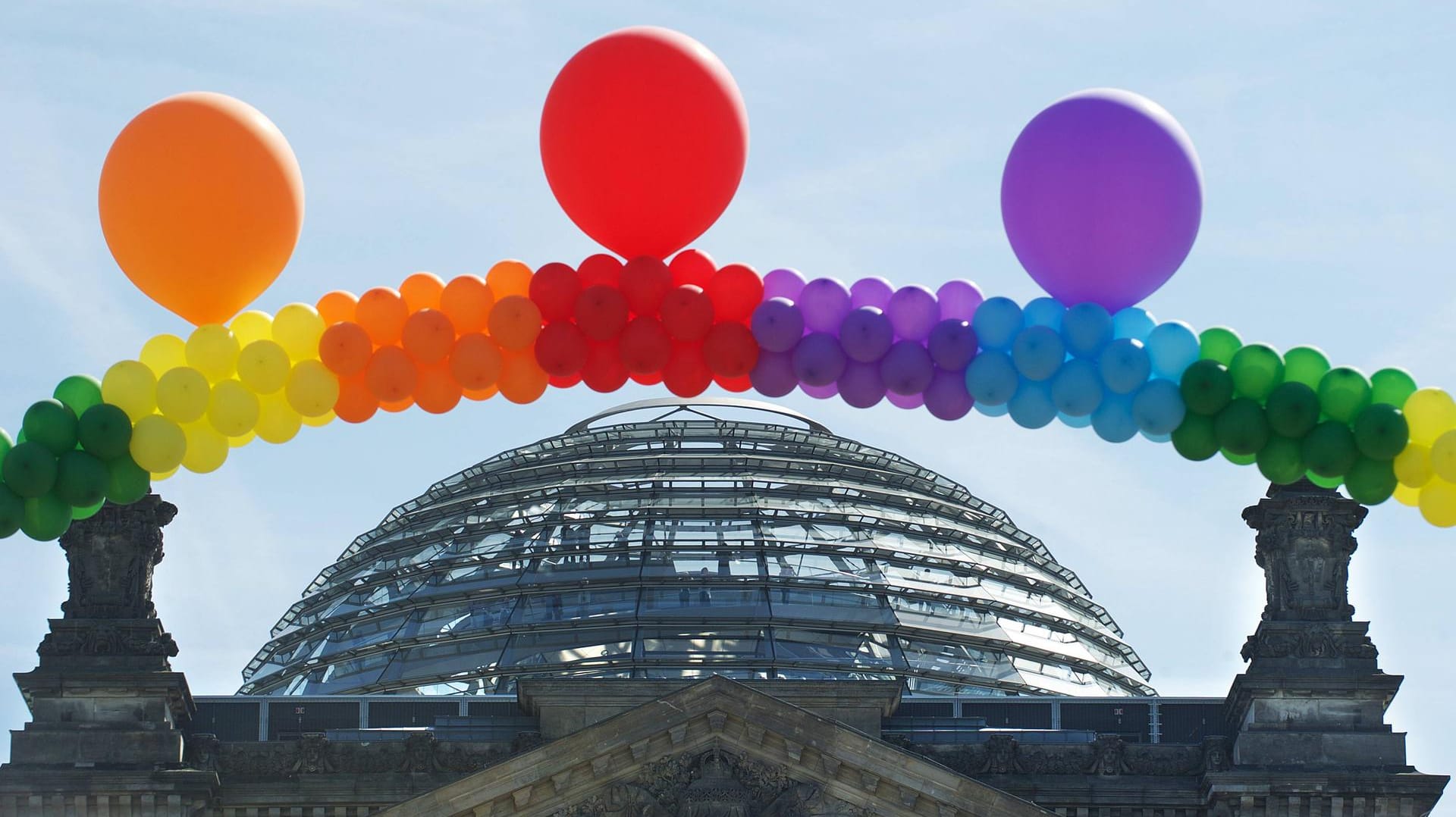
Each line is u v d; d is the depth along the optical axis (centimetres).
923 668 13862
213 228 6756
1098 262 6762
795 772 9781
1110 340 6919
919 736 11156
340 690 13938
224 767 10700
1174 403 6938
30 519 6969
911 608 14300
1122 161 6644
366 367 7081
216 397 7025
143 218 6756
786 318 6931
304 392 7038
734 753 9788
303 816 10644
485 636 13950
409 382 7062
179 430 7025
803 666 13612
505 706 11575
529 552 14475
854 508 15050
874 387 7050
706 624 13875
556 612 14088
